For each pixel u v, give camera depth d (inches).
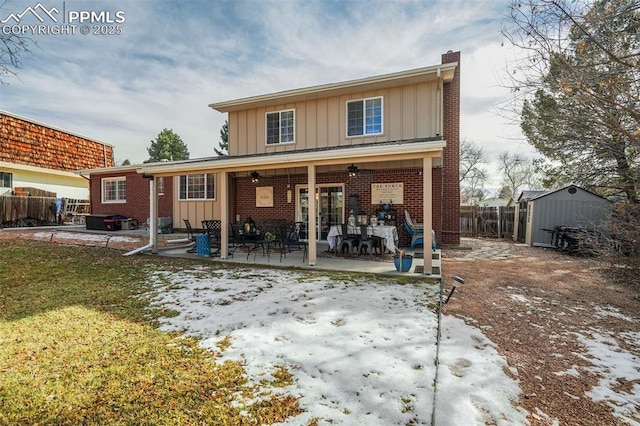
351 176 409.7
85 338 132.2
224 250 310.2
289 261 295.6
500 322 153.0
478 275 249.1
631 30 163.8
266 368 107.7
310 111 421.1
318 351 118.8
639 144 170.6
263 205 468.1
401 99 376.8
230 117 468.8
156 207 342.0
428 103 366.0
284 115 436.1
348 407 87.4
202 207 513.0
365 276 237.3
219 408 88.0
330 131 409.7
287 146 432.5
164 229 513.7
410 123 372.5
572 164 327.3
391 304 171.9
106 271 254.5
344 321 147.9
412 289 202.2
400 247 388.5
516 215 525.0
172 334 135.9
